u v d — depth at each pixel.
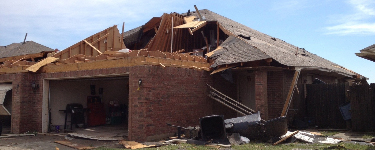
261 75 13.26
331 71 16.97
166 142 10.79
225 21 21.73
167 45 19.78
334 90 14.12
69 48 16.94
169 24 20.27
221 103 14.63
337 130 13.43
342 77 20.80
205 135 10.50
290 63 13.73
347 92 13.26
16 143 11.66
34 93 14.77
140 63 11.16
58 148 10.53
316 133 12.10
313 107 14.68
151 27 21.95
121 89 18.75
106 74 12.16
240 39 16.70
